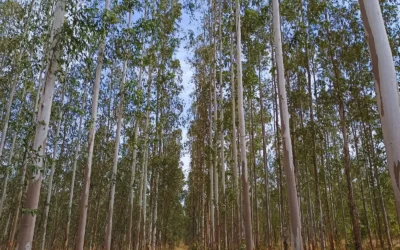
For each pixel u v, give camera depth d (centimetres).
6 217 2111
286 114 888
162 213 2750
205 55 2070
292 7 1452
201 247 2366
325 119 1528
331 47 1478
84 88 1711
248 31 1525
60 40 771
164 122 1928
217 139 1900
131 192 1591
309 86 1454
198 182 2697
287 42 1516
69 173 2133
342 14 1488
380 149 1706
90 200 2252
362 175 2214
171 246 3719
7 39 1423
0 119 1577
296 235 789
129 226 1553
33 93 1512
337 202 2583
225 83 1855
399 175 364
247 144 2203
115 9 1090
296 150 1653
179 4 1764
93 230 2525
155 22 1287
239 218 1568
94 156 2106
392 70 402
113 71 1806
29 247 654
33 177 691
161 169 2306
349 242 2012
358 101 1506
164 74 1762
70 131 1984
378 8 426
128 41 1131
